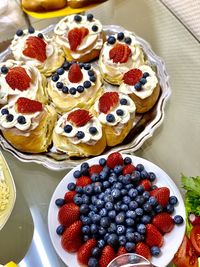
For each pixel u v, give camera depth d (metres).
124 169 0.51
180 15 0.69
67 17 0.66
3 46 0.69
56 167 0.55
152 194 0.49
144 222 0.47
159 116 0.58
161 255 0.47
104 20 0.70
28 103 0.57
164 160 0.57
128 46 0.62
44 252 0.52
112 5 0.71
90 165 0.53
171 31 0.67
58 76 0.62
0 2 0.69
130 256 0.43
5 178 0.52
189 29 0.67
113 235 0.46
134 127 0.58
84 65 0.62
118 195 0.48
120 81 0.62
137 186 0.50
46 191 0.56
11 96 0.59
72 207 0.48
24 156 0.57
